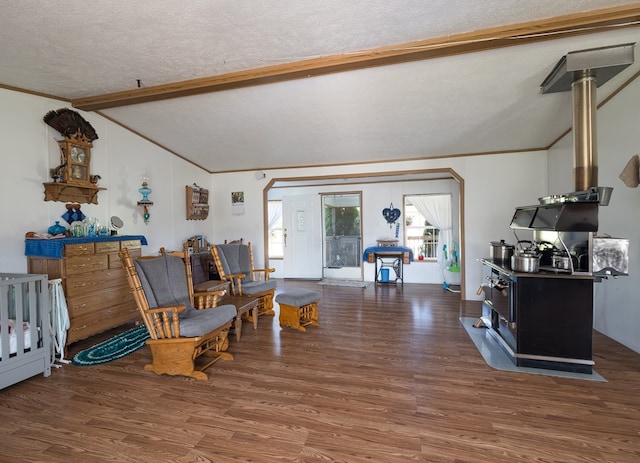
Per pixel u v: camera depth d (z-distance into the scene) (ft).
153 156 15.90
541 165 15.85
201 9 6.82
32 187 10.73
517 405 7.15
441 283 21.62
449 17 7.32
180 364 8.53
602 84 9.73
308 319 13.10
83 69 9.44
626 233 10.23
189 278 10.80
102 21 7.16
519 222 11.53
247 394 7.70
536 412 6.88
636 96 9.66
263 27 7.55
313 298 12.76
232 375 8.67
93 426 6.51
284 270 24.23
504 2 6.86
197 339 8.39
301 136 15.01
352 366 9.18
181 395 7.68
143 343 10.94
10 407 7.20
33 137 10.78
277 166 19.61
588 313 8.62
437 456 5.61
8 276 9.08
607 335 11.37
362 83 10.56
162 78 10.20
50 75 9.72
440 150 16.42
